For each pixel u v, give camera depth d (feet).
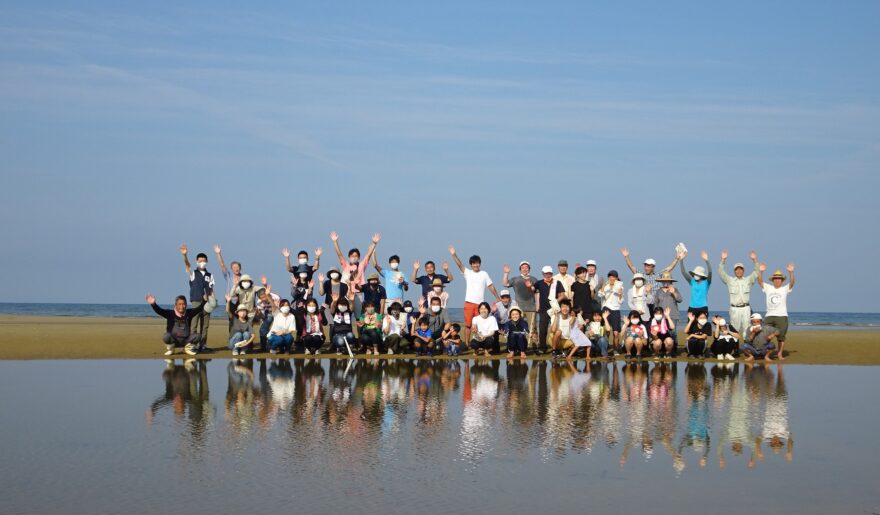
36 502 26.09
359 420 40.60
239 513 25.08
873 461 32.48
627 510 25.82
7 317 168.96
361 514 25.07
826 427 39.47
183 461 31.55
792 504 26.58
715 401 47.62
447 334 75.61
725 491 28.02
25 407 43.70
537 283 78.18
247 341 74.18
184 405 44.70
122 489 27.58
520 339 74.74
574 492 27.73
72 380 55.11
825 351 82.38
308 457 32.40
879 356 77.56
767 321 74.33
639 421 40.83
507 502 26.50
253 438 35.91
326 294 77.51
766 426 39.68
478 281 79.15
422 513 25.23
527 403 46.57
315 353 75.82
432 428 38.65
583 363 70.54
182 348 78.38
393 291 78.69
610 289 75.97
